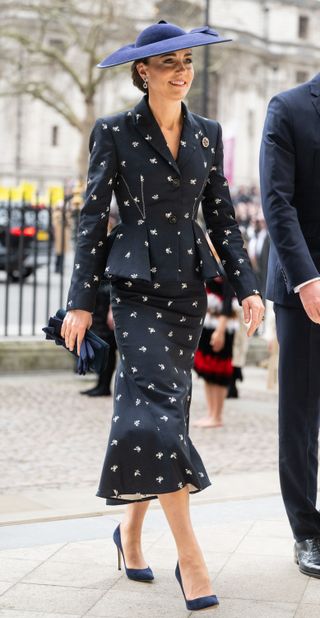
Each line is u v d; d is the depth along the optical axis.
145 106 4.01
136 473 3.78
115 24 43.28
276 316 4.49
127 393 3.90
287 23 90.12
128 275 3.91
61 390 10.94
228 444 8.27
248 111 88.06
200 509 5.59
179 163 4.01
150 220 4.00
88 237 4.02
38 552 4.67
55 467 7.22
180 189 4.01
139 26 44.22
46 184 82.19
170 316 4.00
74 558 4.58
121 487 3.82
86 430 8.75
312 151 4.28
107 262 4.01
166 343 3.96
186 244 4.02
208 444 8.27
